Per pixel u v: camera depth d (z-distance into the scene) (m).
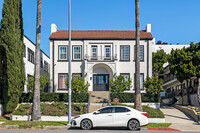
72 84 23.75
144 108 20.83
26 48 28.55
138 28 18.55
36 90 17.47
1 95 21.36
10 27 20.78
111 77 29.72
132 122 14.03
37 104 17.38
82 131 13.13
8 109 20.47
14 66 20.91
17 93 21.23
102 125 14.08
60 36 29.48
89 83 26.98
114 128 14.92
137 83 18.30
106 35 29.89
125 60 28.95
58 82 28.70
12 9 21.16
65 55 29.12
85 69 28.45
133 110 14.41
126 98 24.34
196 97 28.39
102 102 24.53
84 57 28.84
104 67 29.89
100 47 29.19
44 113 19.69
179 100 33.53
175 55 26.52
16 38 21.36
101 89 29.80
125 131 13.41
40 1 17.92
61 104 22.02
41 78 24.09
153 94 24.39
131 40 29.19
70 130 13.67
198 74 24.61
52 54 29.08
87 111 20.78
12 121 16.64
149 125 15.84
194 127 15.89
